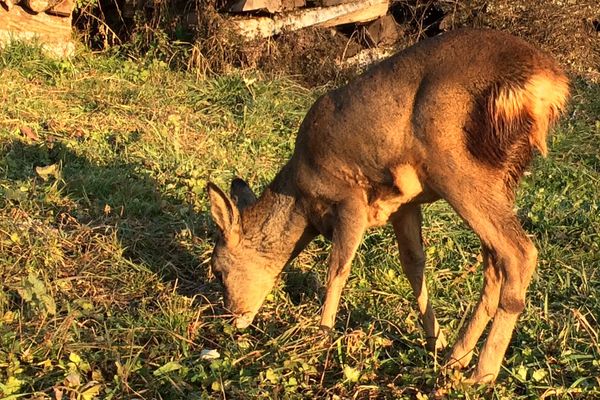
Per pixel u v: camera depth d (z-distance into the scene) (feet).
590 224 24.18
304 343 17.12
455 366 16.22
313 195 17.39
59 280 19.49
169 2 39.47
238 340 17.58
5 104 30.27
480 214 15.44
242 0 37.58
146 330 17.56
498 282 16.26
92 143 27.91
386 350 17.61
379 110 16.06
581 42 43.09
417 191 16.26
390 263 21.43
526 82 15.28
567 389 15.74
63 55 37.37
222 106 33.65
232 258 18.57
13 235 20.54
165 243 22.16
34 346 16.42
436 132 15.51
